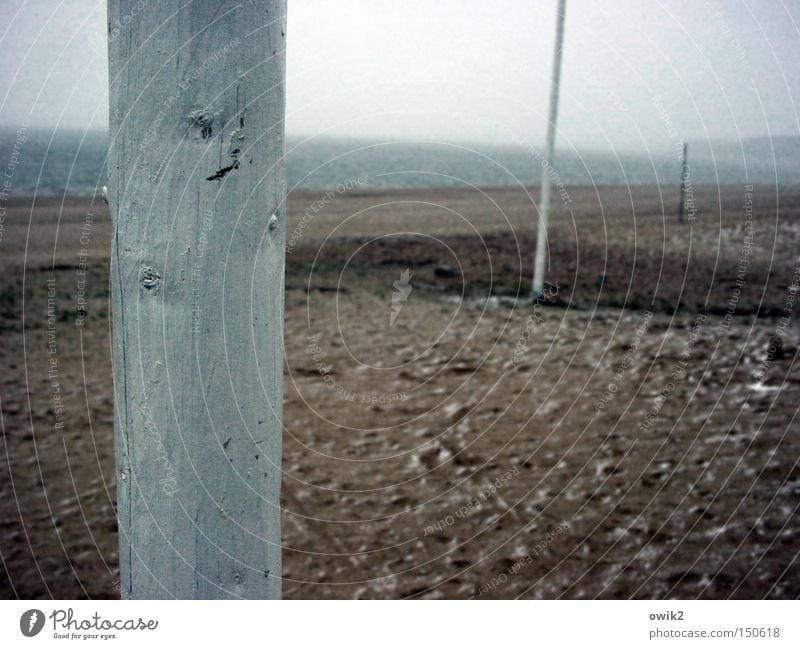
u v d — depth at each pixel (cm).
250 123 98
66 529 269
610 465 315
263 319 105
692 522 271
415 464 322
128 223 98
